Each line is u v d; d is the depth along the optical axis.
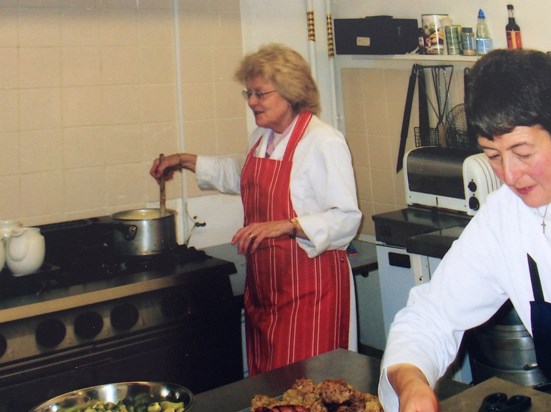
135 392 1.71
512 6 3.18
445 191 3.22
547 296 1.49
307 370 1.76
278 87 2.57
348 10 4.00
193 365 2.89
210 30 3.58
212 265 2.93
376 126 3.91
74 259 2.94
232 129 3.69
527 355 2.72
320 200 2.60
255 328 2.76
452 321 1.52
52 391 2.58
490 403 1.45
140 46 3.39
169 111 3.50
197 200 3.61
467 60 3.25
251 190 2.74
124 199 3.41
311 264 2.62
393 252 3.21
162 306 2.80
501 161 1.29
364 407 1.50
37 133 3.18
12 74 3.11
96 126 3.31
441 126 3.47
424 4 3.60
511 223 1.50
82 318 2.63
